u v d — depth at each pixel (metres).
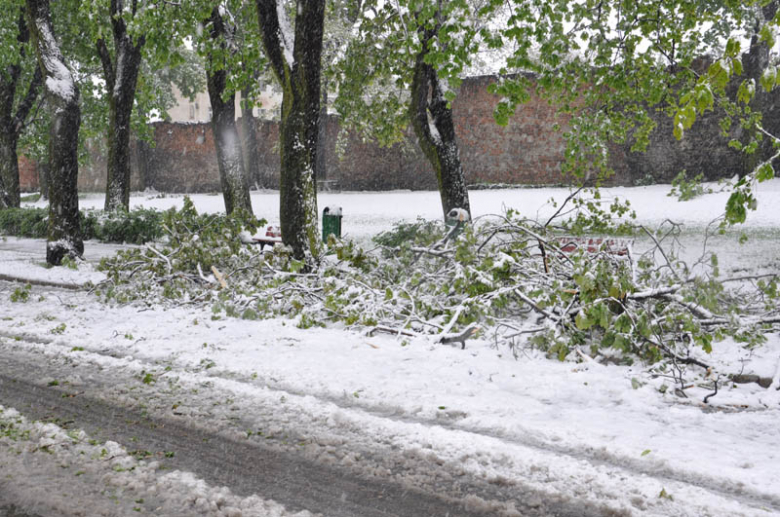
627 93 13.20
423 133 14.09
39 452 4.49
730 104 12.58
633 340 7.02
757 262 13.51
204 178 41.41
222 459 4.47
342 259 10.14
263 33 12.07
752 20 22.64
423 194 33.28
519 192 29.78
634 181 28.92
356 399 5.77
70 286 12.19
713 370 6.56
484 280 7.87
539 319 8.31
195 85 43.88
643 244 16.00
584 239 10.45
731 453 4.54
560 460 4.39
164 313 9.65
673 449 4.59
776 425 5.17
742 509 3.72
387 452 4.59
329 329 8.62
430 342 7.63
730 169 26.83
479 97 32.72
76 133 14.82
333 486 4.07
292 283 10.01
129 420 5.21
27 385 6.14
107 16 20.92
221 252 11.33
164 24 12.97
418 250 10.39
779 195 21.73
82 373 6.55
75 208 14.90
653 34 12.88
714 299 7.32
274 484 4.10
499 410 5.46
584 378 6.38
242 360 7.02
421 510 3.77
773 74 3.67
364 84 16.48
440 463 4.41
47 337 8.12
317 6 11.54
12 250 18.52
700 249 15.26
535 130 31.45
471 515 3.72
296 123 11.70
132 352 7.43
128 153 21.89
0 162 26.39
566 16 11.90
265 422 5.17
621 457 4.49
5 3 21.23
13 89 26.19
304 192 11.77
